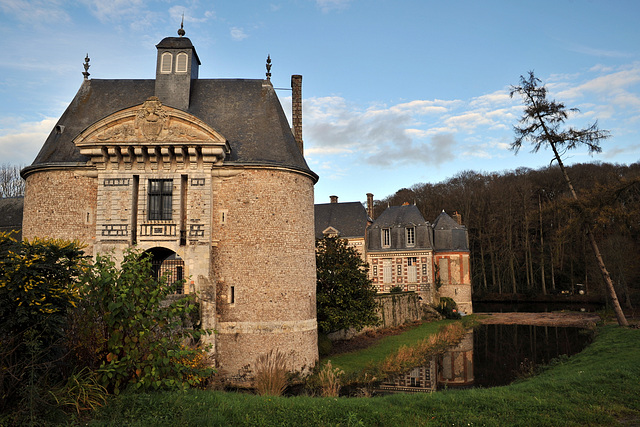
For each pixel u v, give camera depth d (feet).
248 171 65.05
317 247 86.53
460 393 37.35
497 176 225.56
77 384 30.22
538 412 30.83
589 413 30.40
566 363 60.49
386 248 144.97
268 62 76.28
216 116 71.05
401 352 74.54
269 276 63.77
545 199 196.24
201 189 63.41
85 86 75.56
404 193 251.80
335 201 163.84
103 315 33.73
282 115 74.69
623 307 123.03
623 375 40.09
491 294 184.24
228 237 63.87
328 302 79.41
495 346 88.02
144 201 63.16
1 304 28.35
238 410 30.58
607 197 79.87
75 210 64.85
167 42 72.95
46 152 68.03
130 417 28.78
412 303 129.29
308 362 65.62
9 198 114.32
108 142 62.28
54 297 30.42
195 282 61.16
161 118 63.16
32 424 25.76
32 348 28.04
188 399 32.50
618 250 120.78
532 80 84.17
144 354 34.40
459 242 145.07
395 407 32.45
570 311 141.69
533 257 191.11
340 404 32.73
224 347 61.98
